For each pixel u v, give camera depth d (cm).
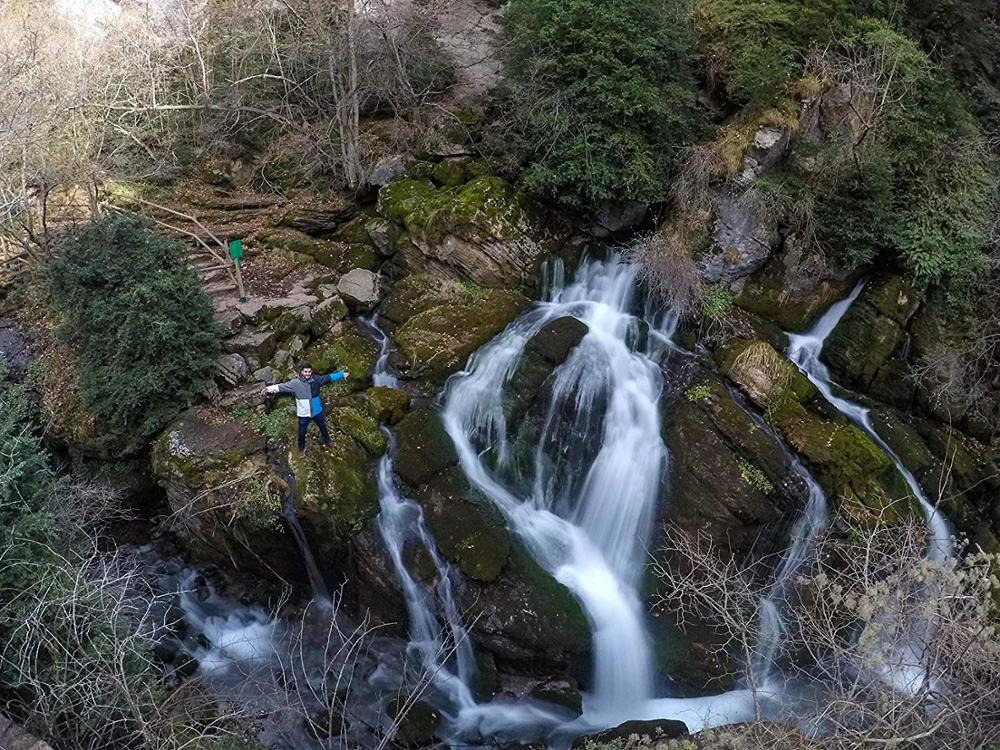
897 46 1172
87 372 990
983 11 1444
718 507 948
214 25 1438
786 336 1145
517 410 998
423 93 1305
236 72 1381
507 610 856
